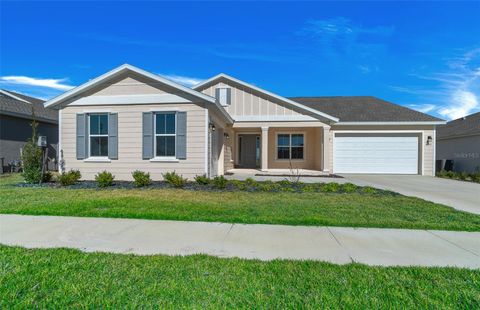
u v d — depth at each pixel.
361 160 16.86
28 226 5.07
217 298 2.65
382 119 16.75
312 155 17.92
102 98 11.15
